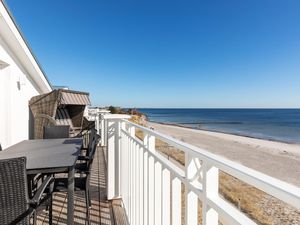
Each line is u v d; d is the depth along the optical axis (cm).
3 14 294
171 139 128
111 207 279
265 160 1159
